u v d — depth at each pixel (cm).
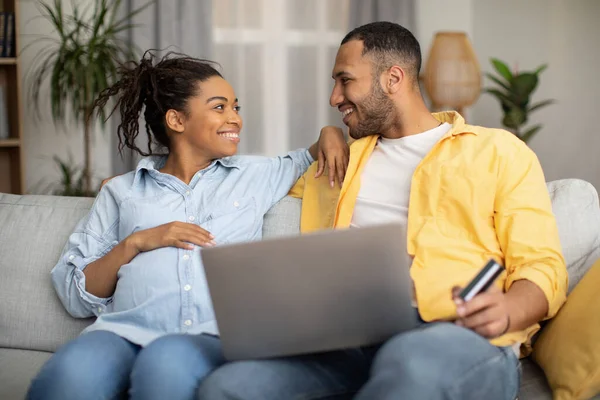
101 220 179
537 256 149
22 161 375
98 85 350
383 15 452
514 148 161
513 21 494
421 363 122
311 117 460
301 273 128
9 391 157
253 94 448
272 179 186
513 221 154
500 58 497
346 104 176
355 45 173
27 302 182
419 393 120
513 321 137
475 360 127
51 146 407
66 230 188
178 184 177
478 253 156
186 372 137
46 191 407
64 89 375
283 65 453
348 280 128
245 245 128
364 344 133
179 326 162
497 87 495
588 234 166
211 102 177
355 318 130
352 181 174
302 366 138
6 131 376
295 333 131
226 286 130
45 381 141
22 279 184
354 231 126
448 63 435
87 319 178
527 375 154
